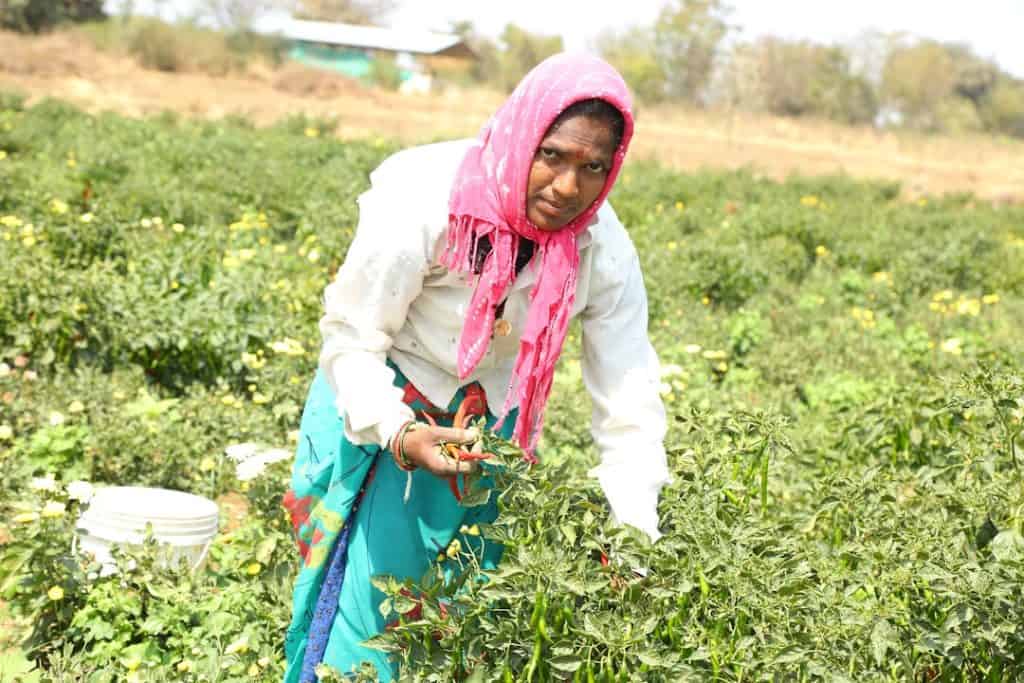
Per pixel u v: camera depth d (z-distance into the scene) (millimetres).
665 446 3092
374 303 2588
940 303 10602
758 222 13242
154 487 4816
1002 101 74688
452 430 2520
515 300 2635
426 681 2607
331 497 2740
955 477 3473
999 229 16891
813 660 2535
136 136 16281
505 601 2658
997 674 2859
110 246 7711
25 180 9773
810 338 8211
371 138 20938
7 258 6070
